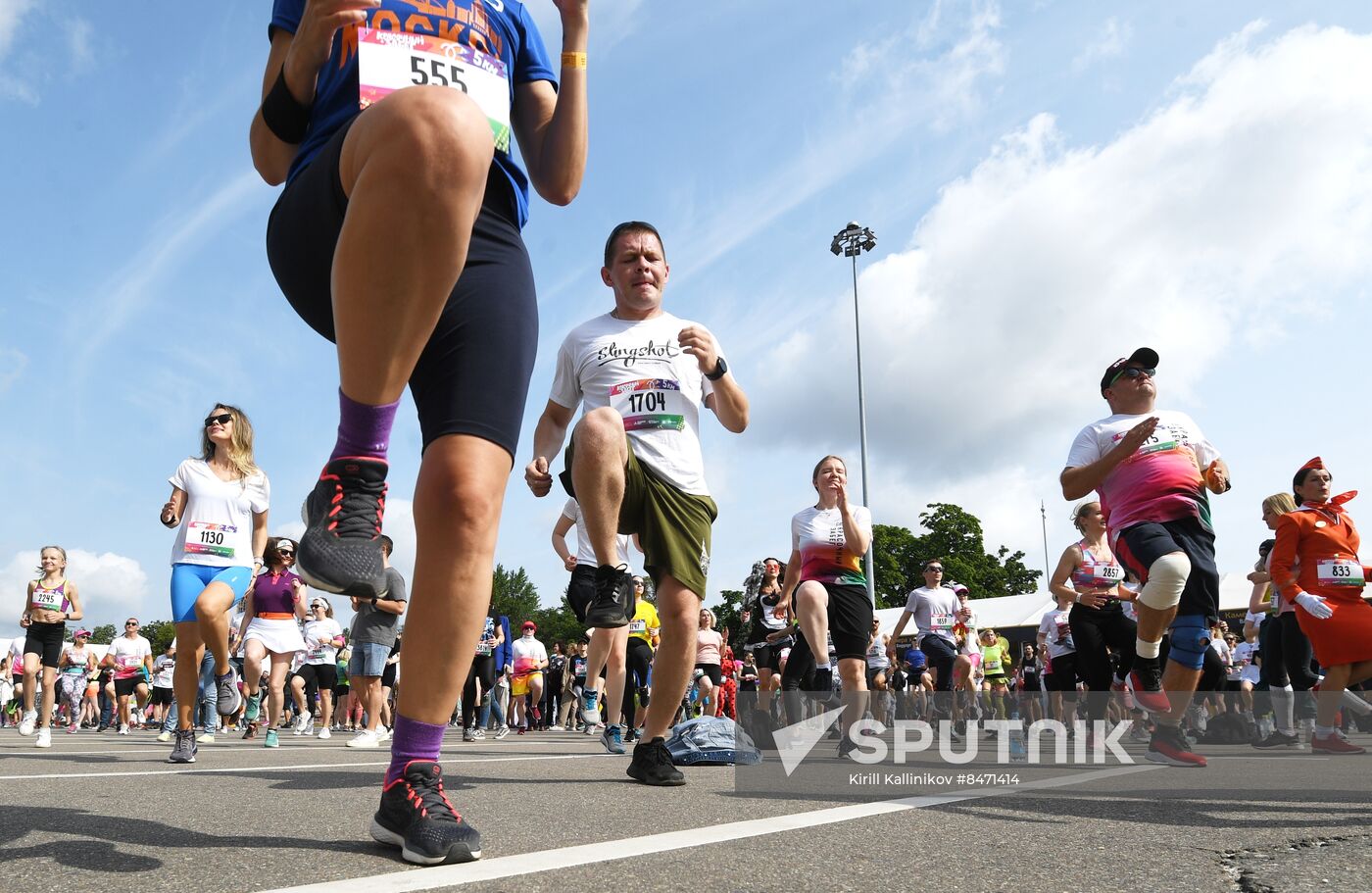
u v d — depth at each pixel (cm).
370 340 156
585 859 169
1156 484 480
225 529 554
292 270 186
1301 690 797
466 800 272
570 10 237
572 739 1162
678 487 353
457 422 178
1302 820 238
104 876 150
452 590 175
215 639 508
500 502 181
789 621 812
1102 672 630
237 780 341
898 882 155
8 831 193
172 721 1071
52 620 919
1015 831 212
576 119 233
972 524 6762
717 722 443
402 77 187
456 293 183
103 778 351
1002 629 3944
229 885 144
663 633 342
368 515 161
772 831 205
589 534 328
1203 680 834
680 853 176
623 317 396
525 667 1862
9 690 2409
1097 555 722
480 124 153
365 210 150
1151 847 195
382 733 925
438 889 142
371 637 834
